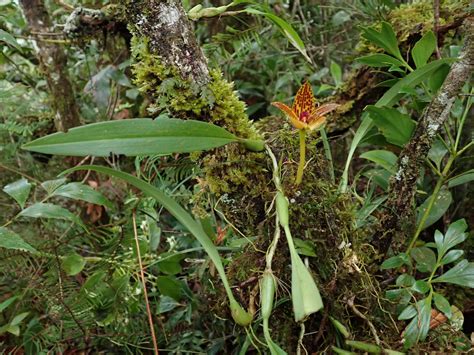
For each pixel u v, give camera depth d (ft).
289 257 1.55
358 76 2.34
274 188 1.57
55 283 1.88
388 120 1.65
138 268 2.00
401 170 1.69
